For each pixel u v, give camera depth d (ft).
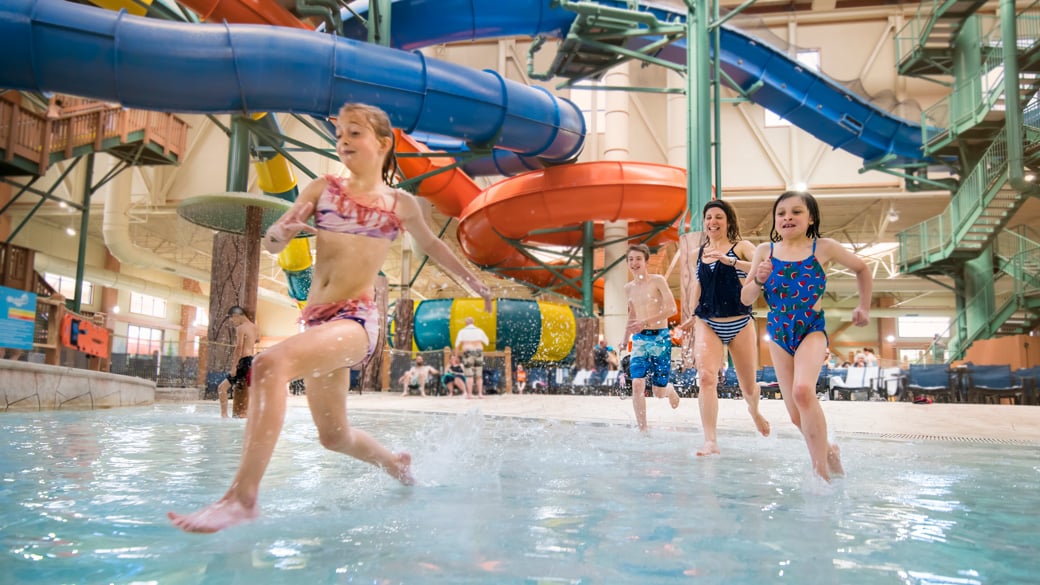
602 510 6.48
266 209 38.42
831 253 9.90
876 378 45.75
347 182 7.52
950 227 55.11
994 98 47.91
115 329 93.25
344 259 7.30
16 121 44.47
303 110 32.04
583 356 60.75
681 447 12.92
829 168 71.41
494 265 66.44
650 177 50.96
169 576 4.17
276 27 31.01
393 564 4.48
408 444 12.63
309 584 4.02
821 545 5.12
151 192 74.23
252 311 37.73
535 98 42.14
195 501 6.67
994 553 4.91
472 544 5.06
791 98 51.01
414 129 36.60
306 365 6.56
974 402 41.96
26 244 78.89
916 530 5.70
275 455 10.75
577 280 67.97
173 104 29.81
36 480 7.93
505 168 57.93
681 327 17.22
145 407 28.91
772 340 10.33
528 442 13.57
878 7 72.33
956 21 52.47
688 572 4.35
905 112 56.54
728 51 48.03
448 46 77.15
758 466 10.08
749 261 12.98
